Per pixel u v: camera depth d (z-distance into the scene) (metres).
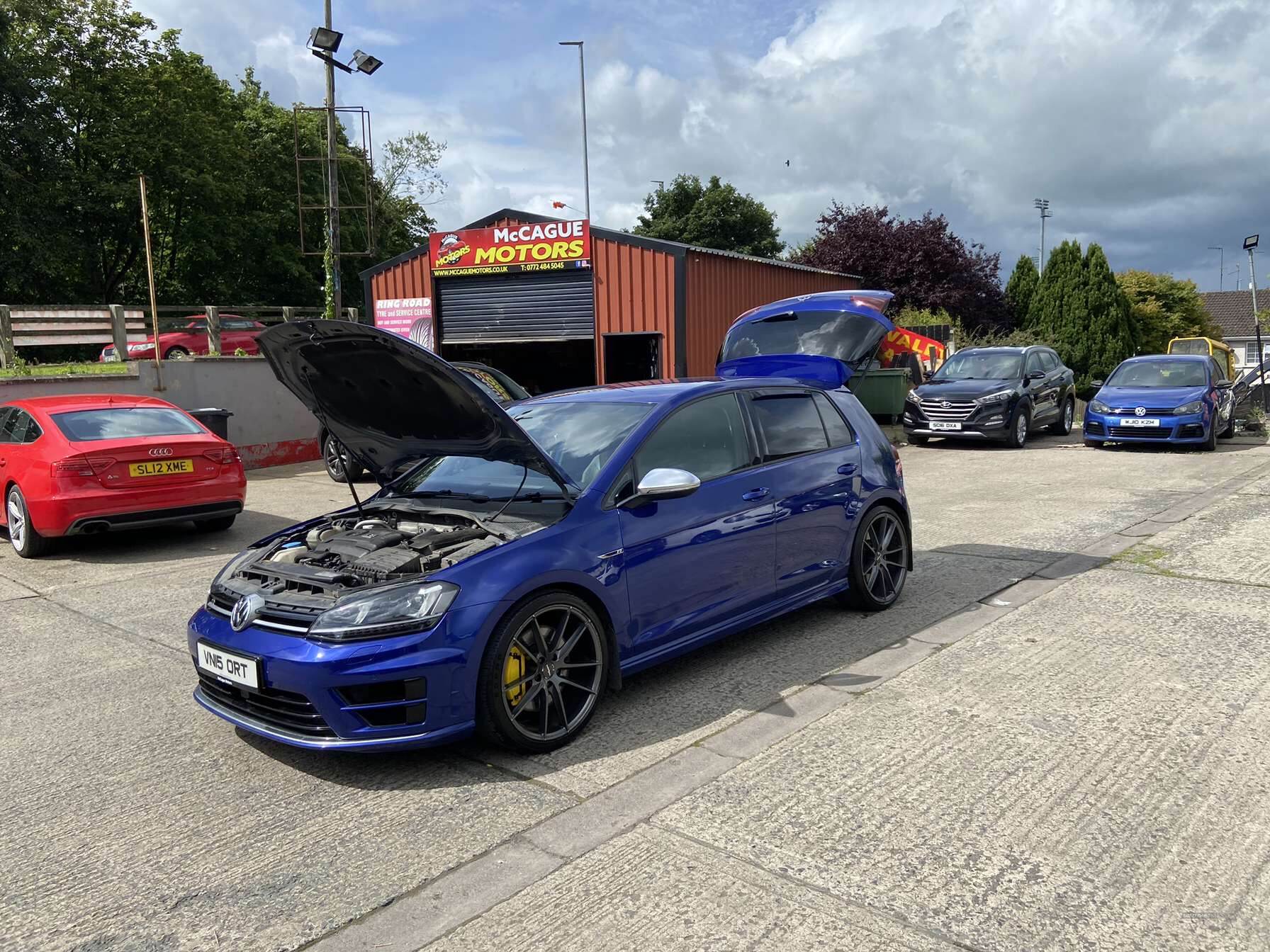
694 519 4.35
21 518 8.21
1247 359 65.19
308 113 37.84
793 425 5.20
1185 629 4.99
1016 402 14.43
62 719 4.37
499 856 2.96
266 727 3.59
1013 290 35.53
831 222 32.28
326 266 19.39
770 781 3.40
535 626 3.72
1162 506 8.76
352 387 4.24
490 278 17.81
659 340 16.08
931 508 9.26
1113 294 32.62
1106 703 4.00
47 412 8.37
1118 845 2.85
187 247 34.81
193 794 3.53
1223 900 2.55
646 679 4.57
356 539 4.10
